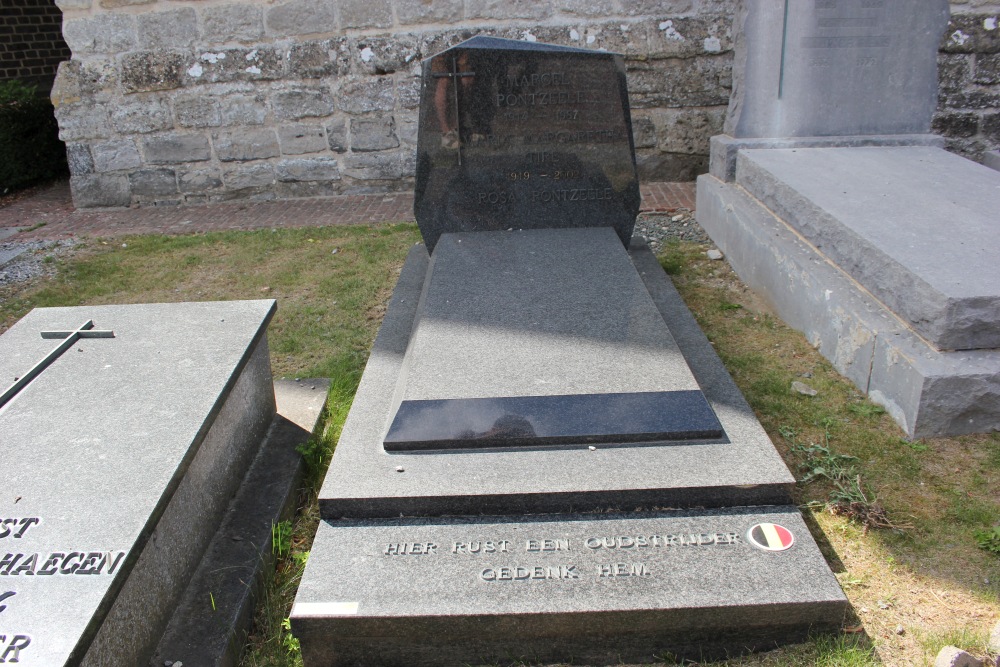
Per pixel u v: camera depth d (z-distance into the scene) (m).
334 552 2.53
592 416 2.91
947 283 3.30
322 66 7.38
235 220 7.19
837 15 5.63
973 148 6.83
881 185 4.69
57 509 2.31
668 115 7.45
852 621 2.50
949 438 3.33
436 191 4.80
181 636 2.46
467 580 2.40
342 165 7.72
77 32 7.30
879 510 2.95
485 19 7.24
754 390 3.84
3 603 2.00
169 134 7.62
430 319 3.59
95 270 6.01
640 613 2.29
